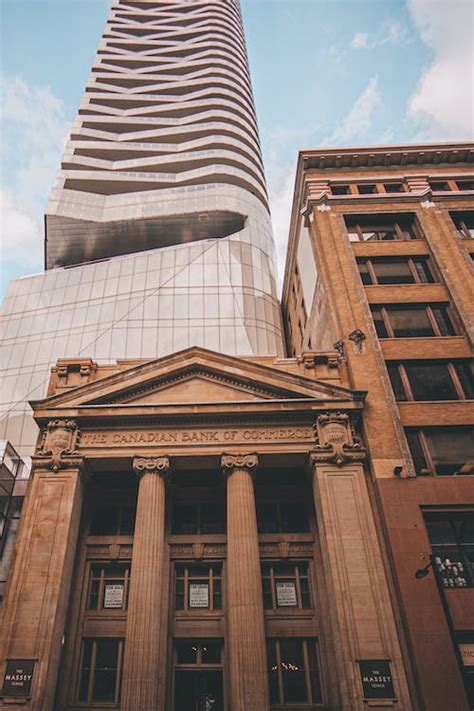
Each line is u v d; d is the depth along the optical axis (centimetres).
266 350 4794
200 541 2305
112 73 7600
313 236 3219
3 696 1711
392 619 1844
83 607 2158
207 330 4856
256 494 2441
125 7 8906
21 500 2530
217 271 5234
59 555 1992
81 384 2511
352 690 1720
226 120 6969
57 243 6159
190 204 5853
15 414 4525
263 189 6594
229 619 1961
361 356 2530
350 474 2172
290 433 2317
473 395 2486
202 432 2327
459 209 3225
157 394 2458
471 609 1841
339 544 1998
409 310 2792
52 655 1827
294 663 2075
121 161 6519
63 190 6022
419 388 2492
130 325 4903
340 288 2827
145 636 1836
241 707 1714
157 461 2242
